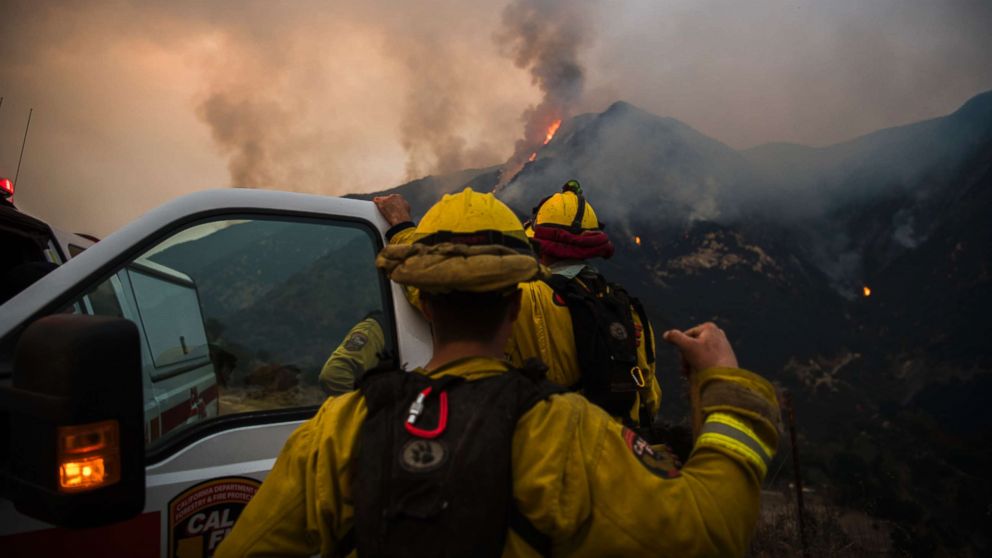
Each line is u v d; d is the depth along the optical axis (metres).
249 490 1.76
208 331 1.88
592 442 0.88
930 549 23.77
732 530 0.85
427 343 2.07
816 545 7.81
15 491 1.09
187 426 1.76
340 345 1.98
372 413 0.94
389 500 0.81
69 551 1.53
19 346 1.08
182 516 1.66
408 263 1.00
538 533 0.84
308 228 2.05
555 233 2.00
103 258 1.72
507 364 1.01
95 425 1.02
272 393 1.89
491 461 0.83
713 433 0.91
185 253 1.88
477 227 1.04
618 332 1.87
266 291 1.97
